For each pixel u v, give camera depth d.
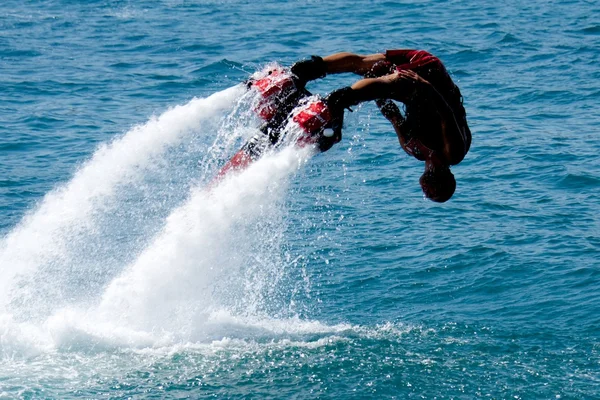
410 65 30.62
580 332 39.03
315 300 42.88
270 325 39.75
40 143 69.38
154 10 138.38
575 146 68.88
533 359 36.25
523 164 64.62
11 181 60.03
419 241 50.06
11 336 36.88
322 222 52.78
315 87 85.50
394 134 70.81
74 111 79.31
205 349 36.81
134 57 103.50
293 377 34.25
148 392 32.78
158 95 85.94
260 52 104.44
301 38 112.94
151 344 37.00
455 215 54.22
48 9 139.88
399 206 55.66
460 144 30.55
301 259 47.59
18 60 101.69
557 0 141.62
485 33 115.38
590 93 86.38
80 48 109.12
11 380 33.28
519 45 108.38
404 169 62.78
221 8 139.25
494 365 35.62
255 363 35.50
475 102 84.19
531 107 82.06
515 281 44.62
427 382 33.94
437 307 42.34
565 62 99.44
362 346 37.47
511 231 51.25
